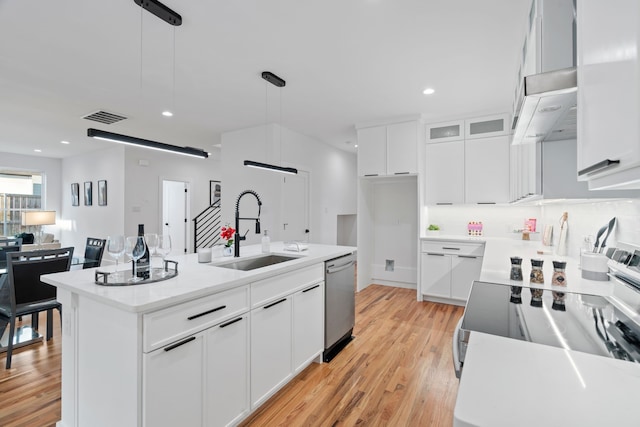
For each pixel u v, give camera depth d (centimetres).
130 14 213
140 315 134
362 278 496
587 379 68
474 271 402
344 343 299
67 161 782
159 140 589
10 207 738
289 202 498
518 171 277
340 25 226
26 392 215
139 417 134
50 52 264
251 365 188
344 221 774
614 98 63
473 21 220
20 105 396
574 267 214
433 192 440
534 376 69
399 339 308
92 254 379
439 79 315
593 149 75
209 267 208
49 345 286
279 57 273
